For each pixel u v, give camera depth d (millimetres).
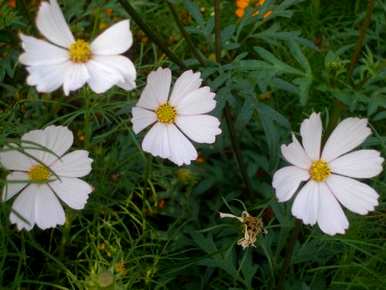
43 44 287
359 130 309
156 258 369
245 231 329
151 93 328
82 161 318
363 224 398
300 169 309
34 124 405
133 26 523
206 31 393
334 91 318
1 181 306
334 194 310
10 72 408
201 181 436
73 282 361
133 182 429
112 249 376
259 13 396
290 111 501
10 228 385
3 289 337
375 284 375
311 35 549
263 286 390
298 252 388
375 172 314
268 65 346
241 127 365
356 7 563
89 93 400
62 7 471
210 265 372
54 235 405
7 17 422
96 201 392
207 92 329
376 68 332
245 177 421
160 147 328
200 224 432
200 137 331
